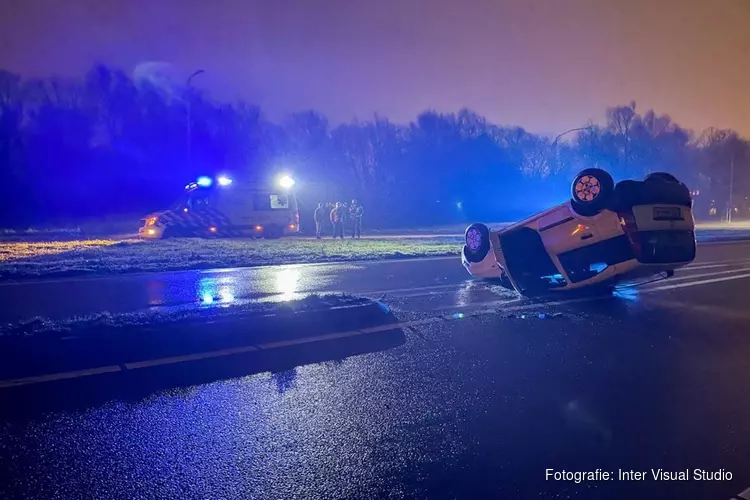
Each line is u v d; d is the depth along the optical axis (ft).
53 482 12.14
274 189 87.76
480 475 12.82
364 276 45.39
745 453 14.12
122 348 20.95
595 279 31.71
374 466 13.10
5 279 42.09
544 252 34.63
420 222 180.96
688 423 15.87
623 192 30.19
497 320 28.40
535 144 255.70
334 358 21.35
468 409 16.58
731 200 256.93
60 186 163.22
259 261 54.03
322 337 24.27
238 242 77.30
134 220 145.38
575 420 15.94
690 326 27.91
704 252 75.15
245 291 37.32
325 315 26.18
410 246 73.92
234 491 11.90
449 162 214.48
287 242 79.41
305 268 50.90
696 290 39.55
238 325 23.63
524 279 34.81
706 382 19.40
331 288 38.81
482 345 23.61
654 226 30.01
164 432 14.66
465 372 19.98
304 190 166.30
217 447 13.88
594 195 30.22
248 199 85.56
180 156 178.19
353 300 28.50
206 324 23.09
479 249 38.63
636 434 15.10
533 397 17.66
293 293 36.52
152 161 176.35
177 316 24.18
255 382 18.57
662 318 29.68
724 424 15.83
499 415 16.19
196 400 16.90
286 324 24.90
